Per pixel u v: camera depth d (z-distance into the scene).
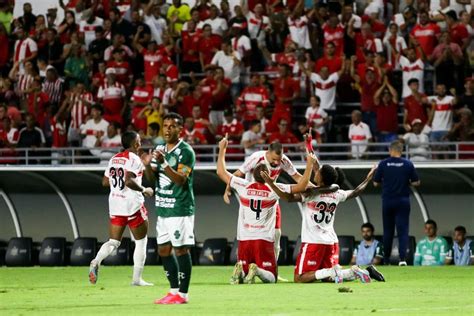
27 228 82.19
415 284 47.88
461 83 83.00
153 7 94.62
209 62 90.69
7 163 85.56
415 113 80.25
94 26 96.06
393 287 46.03
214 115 85.00
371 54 82.19
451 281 50.03
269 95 85.50
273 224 50.25
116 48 91.75
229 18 92.38
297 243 73.25
